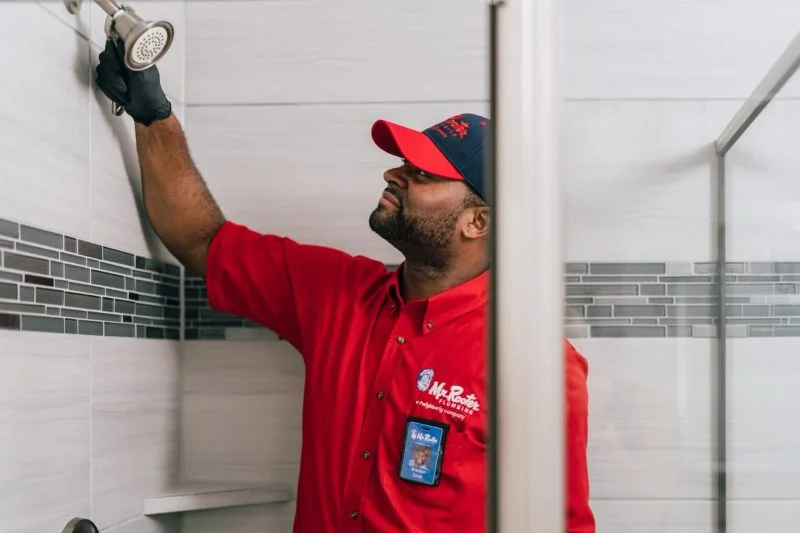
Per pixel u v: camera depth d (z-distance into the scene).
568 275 0.83
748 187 1.12
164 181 1.46
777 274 1.11
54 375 1.14
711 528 1.12
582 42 1.00
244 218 1.65
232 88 1.66
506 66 0.71
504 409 0.70
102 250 1.31
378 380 1.37
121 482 1.38
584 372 0.98
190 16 1.67
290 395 1.65
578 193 1.00
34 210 1.09
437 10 1.64
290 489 1.64
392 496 1.32
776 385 1.11
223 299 1.54
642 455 1.14
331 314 1.46
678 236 1.12
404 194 1.42
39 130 1.11
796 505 1.10
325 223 1.65
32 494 1.08
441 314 1.37
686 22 1.10
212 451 1.66
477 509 1.29
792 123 1.10
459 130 1.43
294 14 1.66
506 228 0.71
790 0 1.10
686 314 1.12
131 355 1.43
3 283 1.01
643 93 1.10
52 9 1.15
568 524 0.75
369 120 1.65
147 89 1.34
